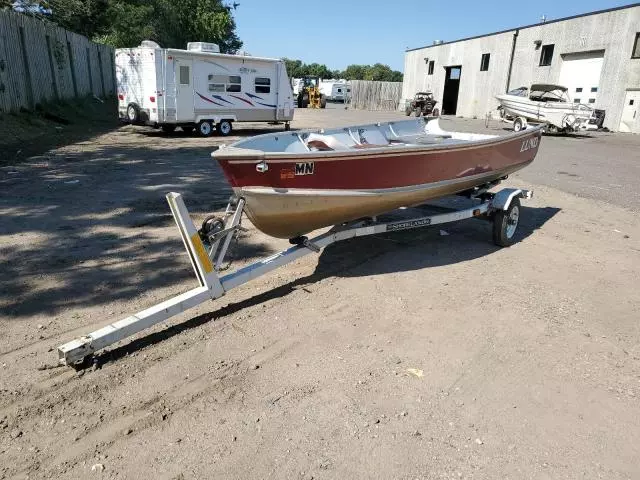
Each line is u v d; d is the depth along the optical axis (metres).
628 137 21.39
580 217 7.86
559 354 3.79
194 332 3.90
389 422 2.96
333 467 2.61
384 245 6.20
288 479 2.53
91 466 2.57
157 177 9.48
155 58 14.52
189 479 2.51
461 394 3.26
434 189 5.67
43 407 2.98
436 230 6.92
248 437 2.80
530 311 4.49
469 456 2.72
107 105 23.45
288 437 2.81
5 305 4.17
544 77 28.38
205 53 15.48
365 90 46.09
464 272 5.39
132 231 6.16
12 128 13.26
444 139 7.27
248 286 4.80
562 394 3.30
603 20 24.16
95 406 3.01
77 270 4.93
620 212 8.22
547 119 21.34
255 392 3.20
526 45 29.61
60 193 7.90
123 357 3.52
